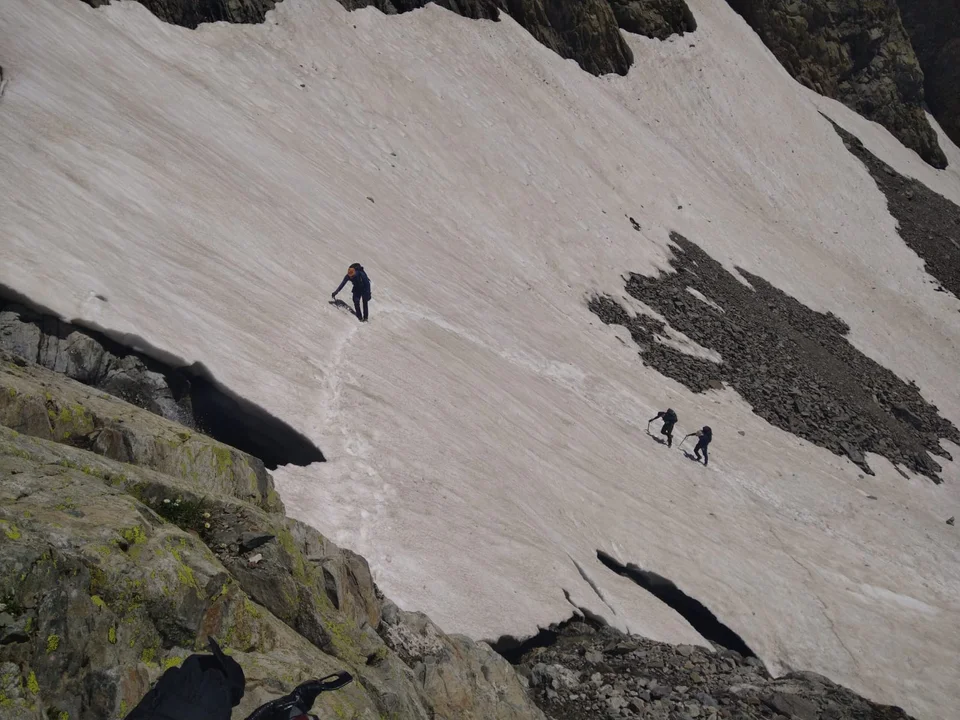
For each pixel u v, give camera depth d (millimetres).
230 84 31469
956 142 81750
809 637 20797
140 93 25078
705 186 51219
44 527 5699
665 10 61281
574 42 53531
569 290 34531
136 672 5680
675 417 27406
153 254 16984
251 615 6895
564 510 19359
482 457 18672
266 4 37094
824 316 46719
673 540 21312
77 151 18484
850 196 60469
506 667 11656
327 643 7777
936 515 33844
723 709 14531
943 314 54250
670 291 38969
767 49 68812
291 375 16875
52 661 5215
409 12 44594
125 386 13406
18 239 13906
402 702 7828
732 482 27969
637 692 14156
